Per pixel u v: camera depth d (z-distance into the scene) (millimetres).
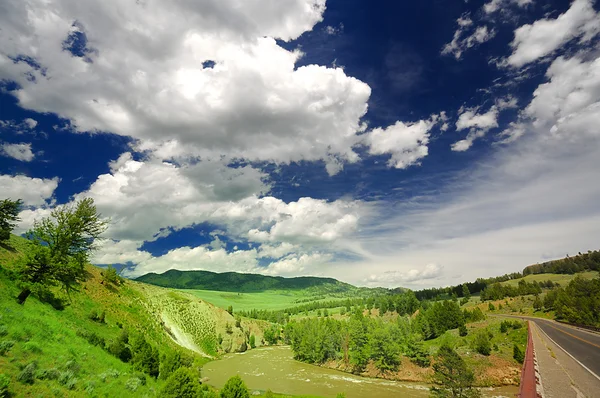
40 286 36469
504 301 180250
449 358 43250
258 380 83188
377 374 90250
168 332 98812
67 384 21422
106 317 64312
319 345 117812
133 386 27844
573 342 51156
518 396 16859
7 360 20500
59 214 36625
